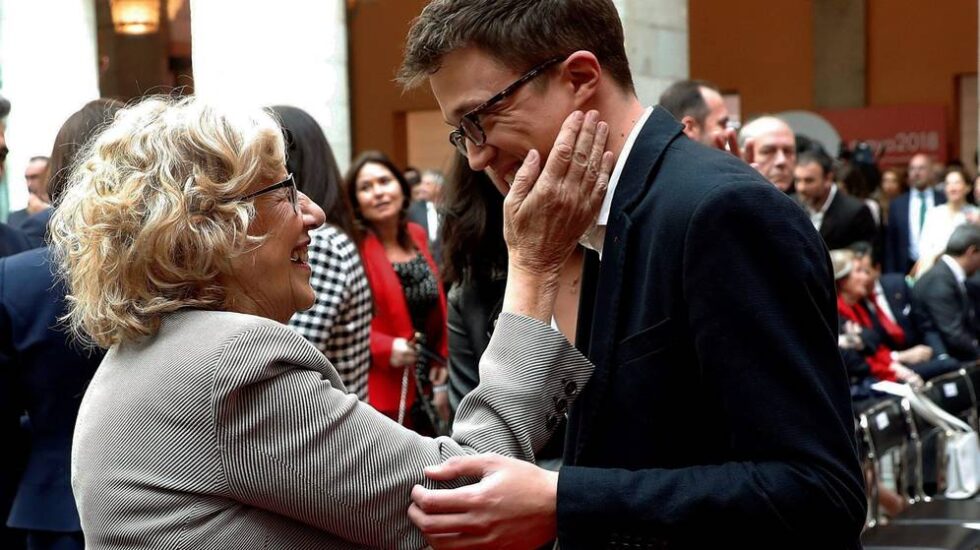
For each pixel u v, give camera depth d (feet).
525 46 5.94
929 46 50.11
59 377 9.64
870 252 22.49
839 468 5.36
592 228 6.20
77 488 5.87
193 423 5.53
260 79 29.96
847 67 50.96
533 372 5.98
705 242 5.49
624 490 5.58
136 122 6.00
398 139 57.00
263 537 5.60
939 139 49.39
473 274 9.89
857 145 38.29
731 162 5.80
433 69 6.11
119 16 53.01
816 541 5.46
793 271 5.43
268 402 5.57
